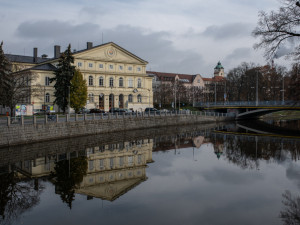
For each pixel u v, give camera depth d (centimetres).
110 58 7188
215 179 1970
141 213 1365
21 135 3186
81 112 5803
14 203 1495
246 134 4919
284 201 1513
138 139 4088
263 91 9262
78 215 1341
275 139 4194
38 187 1773
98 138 3991
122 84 7444
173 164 2469
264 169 2252
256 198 1565
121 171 2211
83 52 6694
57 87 5375
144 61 7775
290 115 10250
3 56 4494
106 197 1598
